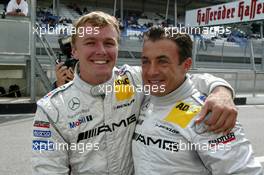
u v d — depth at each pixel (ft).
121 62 53.31
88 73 5.79
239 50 69.21
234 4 45.52
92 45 5.74
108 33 5.76
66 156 5.93
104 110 5.94
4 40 30.60
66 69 7.57
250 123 27.99
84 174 6.02
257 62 70.69
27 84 36.09
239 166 5.05
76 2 96.27
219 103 5.33
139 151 5.90
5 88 36.29
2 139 20.65
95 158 5.98
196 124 5.32
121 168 6.10
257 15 42.24
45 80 33.63
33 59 31.17
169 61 5.56
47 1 90.89
